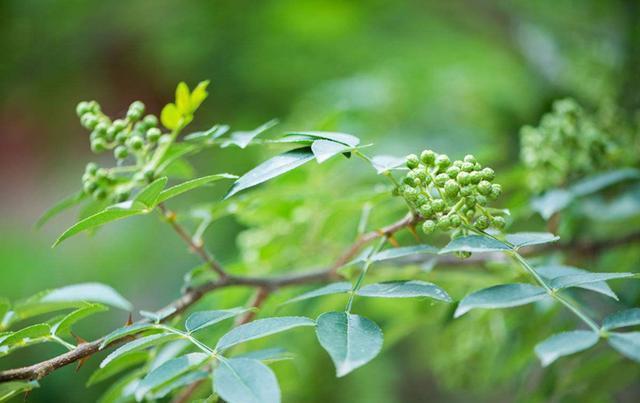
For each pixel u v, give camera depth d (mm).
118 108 1303
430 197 453
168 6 1146
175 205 1095
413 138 799
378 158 462
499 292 424
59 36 1161
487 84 902
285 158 444
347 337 415
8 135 1371
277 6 1119
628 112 686
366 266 457
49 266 1127
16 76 1174
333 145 441
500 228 447
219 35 1147
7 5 1108
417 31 1117
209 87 1165
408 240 640
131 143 493
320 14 1119
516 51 980
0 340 437
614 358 542
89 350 443
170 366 417
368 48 1105
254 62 1119
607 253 599
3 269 1084
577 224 607
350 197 560
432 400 1037
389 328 631
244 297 602
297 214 602
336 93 822
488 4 1011
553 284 429
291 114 973
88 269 1122
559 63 854
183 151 495
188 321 442
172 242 1135
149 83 1302
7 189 1358
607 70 729
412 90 875
